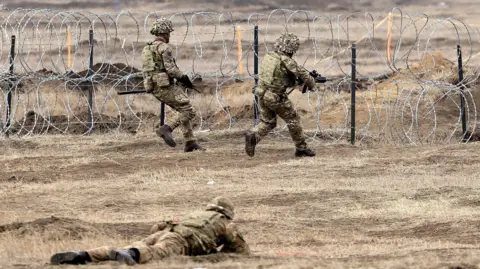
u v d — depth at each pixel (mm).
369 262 29891
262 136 62219
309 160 62250
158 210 47594
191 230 30766
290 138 71875
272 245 38219
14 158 64625
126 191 53000
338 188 52094
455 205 47375
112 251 28812
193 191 52312
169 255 29922
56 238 37750
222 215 31609
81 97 98188
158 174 57969
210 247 31000
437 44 181875
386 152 64812
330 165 60281
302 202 49062
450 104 93062
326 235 41188
